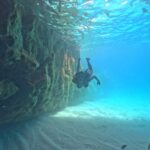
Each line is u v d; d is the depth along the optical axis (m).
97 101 27.81
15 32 6.79
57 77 13.37
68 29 16.19
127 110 20.61
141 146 9.18
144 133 11.35
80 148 8.68
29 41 8.33
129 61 105.94
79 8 13.66
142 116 17.09
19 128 10.81
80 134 10.67
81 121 13.62
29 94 9.05
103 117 15.56
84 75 8.75
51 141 9.41
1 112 8.43
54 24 13.30
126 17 18.73
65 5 12.10
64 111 17.22
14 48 6.83
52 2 10.88
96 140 9.77
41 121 12.63
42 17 10.87
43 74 9.73
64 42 16.44
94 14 15.87
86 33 20.84
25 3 8.41
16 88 7.72
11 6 6.48
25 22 8.18
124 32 25.77
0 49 6.50
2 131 10.07
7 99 8.01
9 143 8.88
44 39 10.37
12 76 7.50
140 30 25.92
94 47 34.16
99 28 21.05
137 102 28.80
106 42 31.36
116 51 51.66
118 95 38.84
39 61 9.44
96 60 62.91
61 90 14.85
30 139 9.55
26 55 7.73
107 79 38.09
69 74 16.94
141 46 46.66
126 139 10.12
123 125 13.17
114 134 10.91
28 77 8.34
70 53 18.16
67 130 11.28
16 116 9.65
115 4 14.89
